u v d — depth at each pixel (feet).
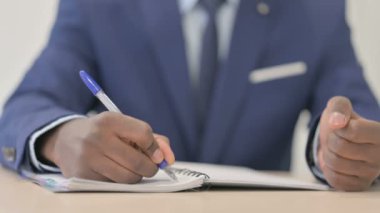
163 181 1.85
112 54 3.39
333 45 3.56
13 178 2.22
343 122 1.93
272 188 1.94
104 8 3.44
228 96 3.28
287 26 3.47
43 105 2.61
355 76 3.47
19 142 2.23
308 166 2.24
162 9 3.40
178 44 3.33
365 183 1.99
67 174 1.97
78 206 1.42
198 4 3.45
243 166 3.35
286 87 3.42
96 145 1.82
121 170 1.80
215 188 1.90
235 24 3.36
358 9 5.24
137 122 1.83
